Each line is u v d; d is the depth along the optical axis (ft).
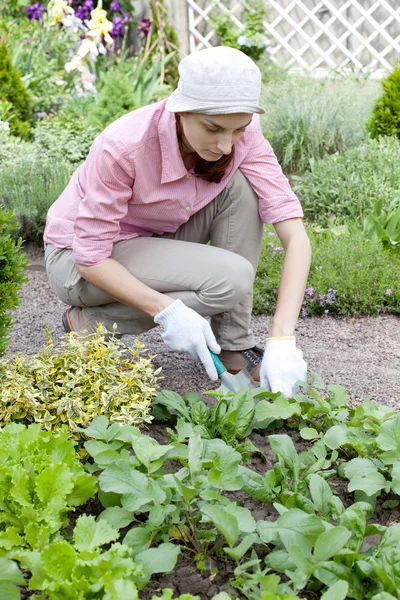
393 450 6.30
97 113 19.99
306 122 19.51
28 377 7.07
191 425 6.87
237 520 5.07
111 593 4.55
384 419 6.80
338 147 19.75
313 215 16.87
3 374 7.05
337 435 6.67
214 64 6.44
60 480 5.57
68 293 8.61
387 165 17.20
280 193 8.19
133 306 7.83
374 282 12.42
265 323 11.76
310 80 24.90
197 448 5.92
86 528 5.25
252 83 6.57
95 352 7.35
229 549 4.99
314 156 19.45
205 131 6.81
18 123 20.25
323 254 13.15
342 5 27.32
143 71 23.44
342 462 6.90
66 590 4.66
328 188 16.72
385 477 6.54
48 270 8.80
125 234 8.34
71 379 7.19
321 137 19.29
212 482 5.58
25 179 16.38
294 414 7.45
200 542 5.62
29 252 15.10
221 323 8.72
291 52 26.73
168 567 5.10
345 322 11.82
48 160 17.43
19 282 7.59
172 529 5.73
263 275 13.07
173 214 8.10
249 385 8.26
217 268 8.09
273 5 26.63
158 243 8.26
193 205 8.07
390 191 16.07
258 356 8.92
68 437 6.70
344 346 10.67
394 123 19.10
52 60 23.12
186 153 7.59
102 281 7.73
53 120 20.13
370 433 7.11
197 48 28.27
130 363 7.61
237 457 5.83
